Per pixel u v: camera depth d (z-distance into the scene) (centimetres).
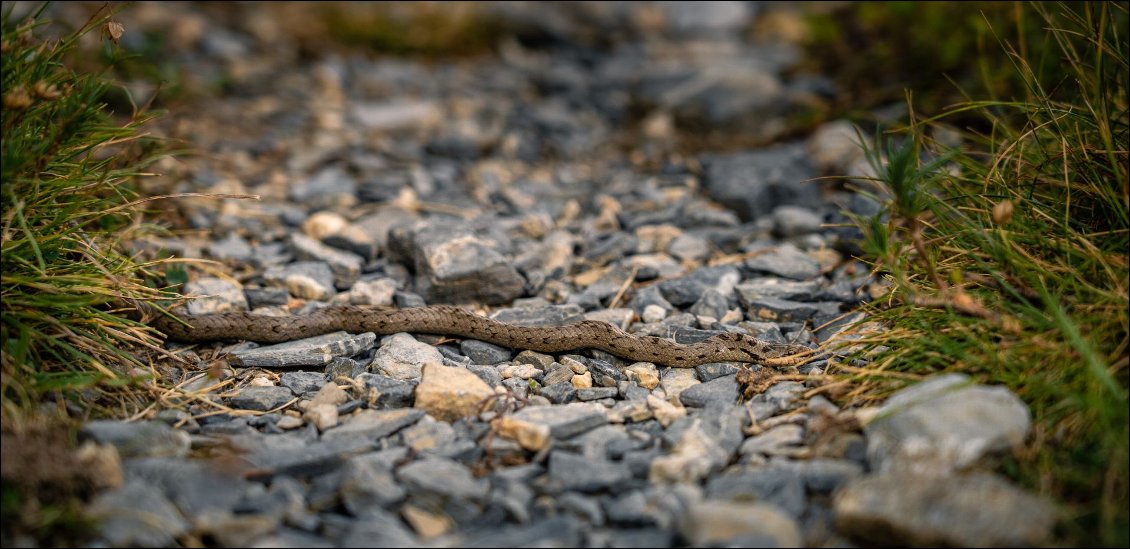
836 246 656
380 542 334
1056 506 333
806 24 1113
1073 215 491
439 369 439
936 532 320
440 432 400
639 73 1180
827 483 358
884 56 977
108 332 454
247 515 345
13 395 391
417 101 1080
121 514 330
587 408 421
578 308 544
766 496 353
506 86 1167
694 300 570
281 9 1345
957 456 343
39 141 462
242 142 889
